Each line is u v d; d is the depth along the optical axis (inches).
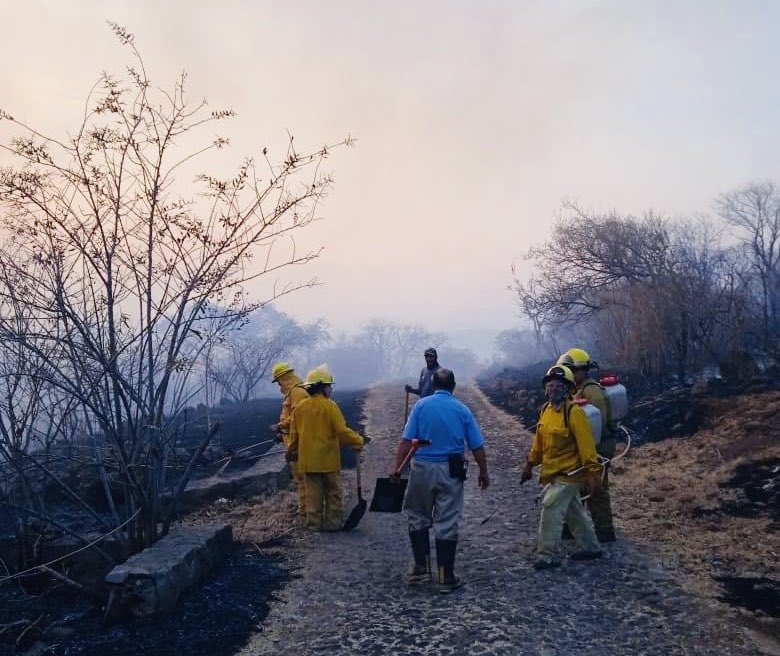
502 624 204.7
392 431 649.0
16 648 205.5
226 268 252.4
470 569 255.1
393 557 275.4
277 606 226.7
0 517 303.7
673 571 238.2
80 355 243.9
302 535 309.1
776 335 681.0
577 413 250.5
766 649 182.2
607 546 268.7
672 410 508.4
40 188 232.2
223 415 805.2
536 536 293.9
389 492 266.4
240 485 391.2
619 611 209.6
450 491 239.1
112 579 212.4
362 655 190.2
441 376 250.7
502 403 798.5
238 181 250.2
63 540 268.5
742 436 408.8
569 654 185.0
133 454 251.6
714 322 639.8
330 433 317.4
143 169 242.8
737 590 219.6
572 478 250.4
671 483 350.0
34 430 257.9
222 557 270.5
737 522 284.5
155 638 203.8
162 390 256.1
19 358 240.8
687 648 185.0
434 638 198.1
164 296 250.4
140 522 255.9
